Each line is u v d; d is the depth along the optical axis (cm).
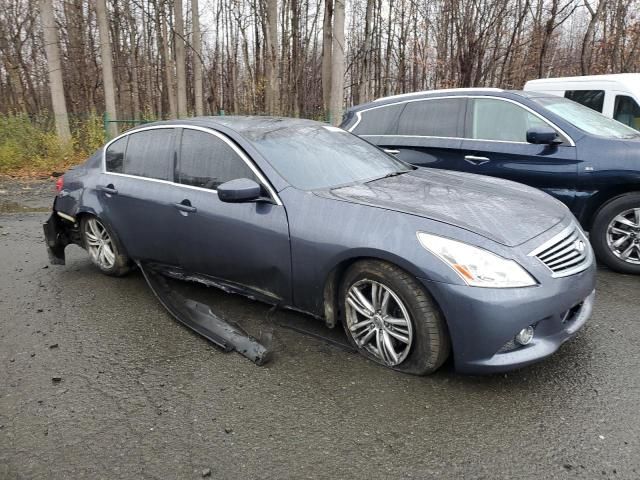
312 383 282
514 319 249
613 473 210
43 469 222
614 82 724
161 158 403
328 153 375
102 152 472
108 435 244
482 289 249
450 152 530
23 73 2772
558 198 468
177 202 374
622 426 239
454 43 1645
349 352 312
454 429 240
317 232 300
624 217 442
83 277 475
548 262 267
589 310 295
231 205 342
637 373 284
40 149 1341
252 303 390
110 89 1673
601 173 440
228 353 320
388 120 587
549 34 1419
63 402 272
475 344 254
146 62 2817
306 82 2420
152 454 229
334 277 304
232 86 3117
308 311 323
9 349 336
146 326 364
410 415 251
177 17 1989
